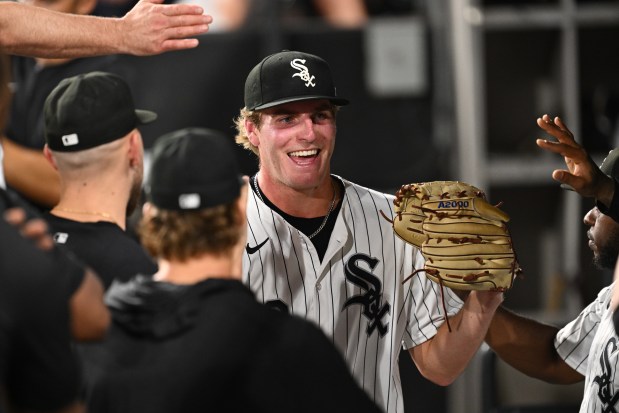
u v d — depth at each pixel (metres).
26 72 13.05
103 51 9.88
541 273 17.02
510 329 11.04
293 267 10.23
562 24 15.88
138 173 9.51
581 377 11.06
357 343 10.30
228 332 7.20
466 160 16.03
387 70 16.11
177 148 7.57
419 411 15.72
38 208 12.95
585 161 9.76
